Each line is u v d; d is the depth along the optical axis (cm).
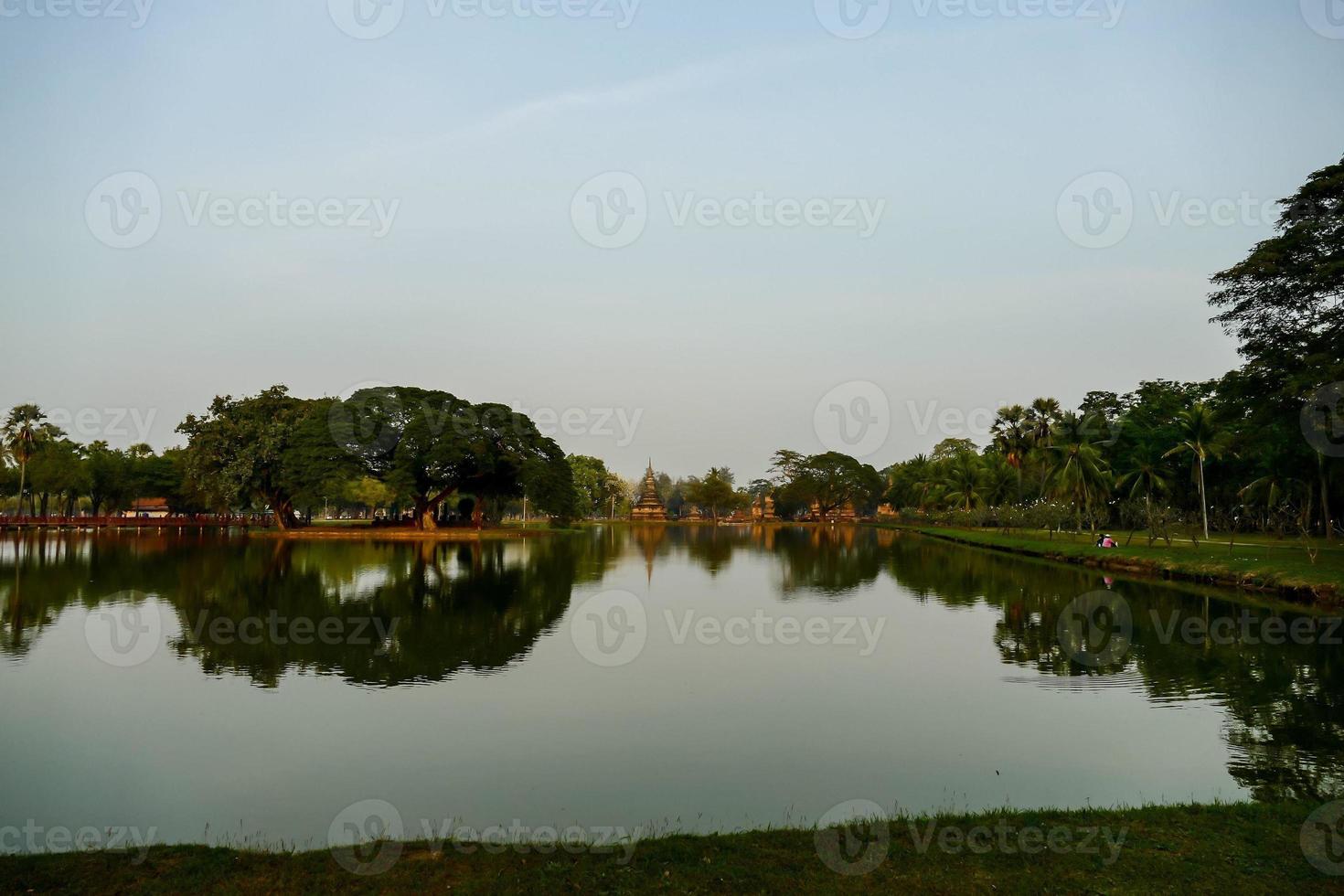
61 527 6266
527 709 1100
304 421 5350
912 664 1399
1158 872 551
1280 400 2588
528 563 3300
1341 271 2406
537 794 798
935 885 532
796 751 937
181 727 1010
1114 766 887
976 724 1043
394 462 5319
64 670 1295
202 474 5447
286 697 1151
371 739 966
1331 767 880
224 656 1410
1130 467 5581
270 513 7462
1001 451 6356
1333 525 4509
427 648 1485
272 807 764
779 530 8544
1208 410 4303
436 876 550
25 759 895
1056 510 4875
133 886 531
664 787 818
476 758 903
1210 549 3356
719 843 609
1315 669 1364
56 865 563
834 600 2250
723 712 1091
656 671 1324
